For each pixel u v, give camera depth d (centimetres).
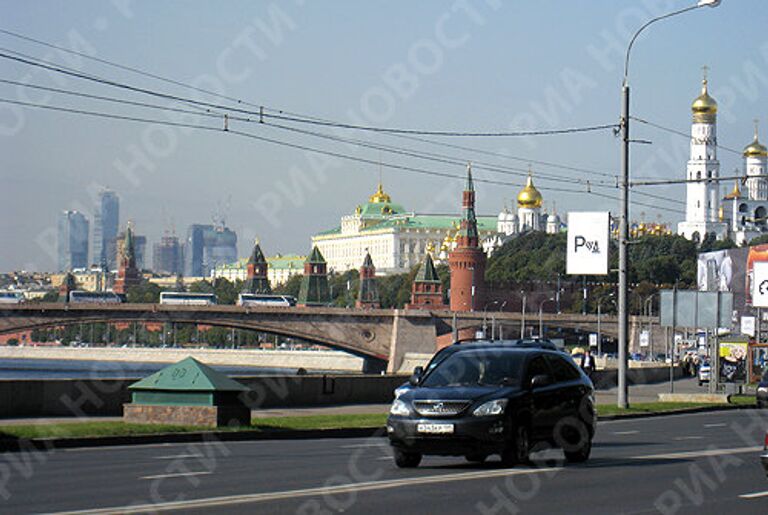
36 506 2445
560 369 3522
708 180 7062
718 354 8994
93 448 4003
